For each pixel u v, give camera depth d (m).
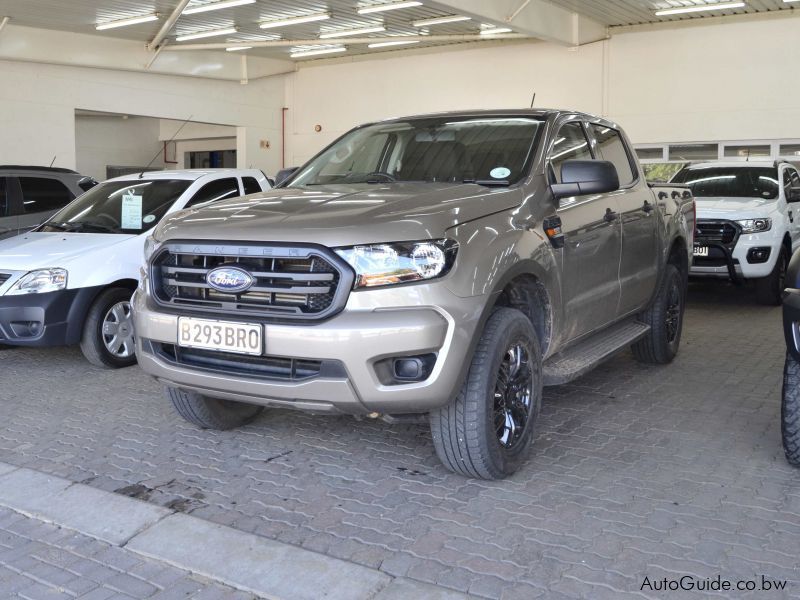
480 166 4.24
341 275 3.21
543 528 3.23
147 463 4.05
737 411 4.89
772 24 15.13
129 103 17.77
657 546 3.06
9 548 3.16
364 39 17.70
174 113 18.77
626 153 5.54
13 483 3.77
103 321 6.06
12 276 5.78
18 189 8.76
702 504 3.46
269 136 21.33
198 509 3.49
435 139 4.58
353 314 3.20
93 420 4.80
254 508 3.49
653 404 5.05
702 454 4.11
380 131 4.88
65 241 6.19
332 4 14.94
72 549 3.15
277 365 3.40
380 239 3.22
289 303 3.34
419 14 15.87
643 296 5.43
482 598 2.70
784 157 15.30
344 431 4.52
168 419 4.81
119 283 6.17
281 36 17.84
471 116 4.73
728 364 6.19
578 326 4.43
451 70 18.98
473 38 17.59
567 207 4.26
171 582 2.89
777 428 4.55
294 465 4.00
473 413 3.47
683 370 5.98
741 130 15.63
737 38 15.51
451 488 3.67
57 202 9.05
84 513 3.43
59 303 5.78
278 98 21.50
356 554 3.04
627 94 16.78
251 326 3.34
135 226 6.51
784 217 9.19
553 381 4.06
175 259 3.65
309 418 4.74
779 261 9.30
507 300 3.98
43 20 15.12
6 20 14.75
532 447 4.22
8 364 6.35
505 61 18.23
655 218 5.50
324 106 21.06
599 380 5.66
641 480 3.75
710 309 9.23
